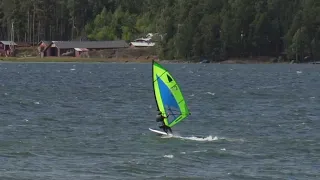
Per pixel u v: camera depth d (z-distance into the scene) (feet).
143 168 329.11
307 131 468.34
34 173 313.94
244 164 343.05
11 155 357.82
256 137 435.53
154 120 522.88
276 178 312.09
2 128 464.24
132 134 441.27
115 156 359.25
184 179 307.58
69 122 506.07
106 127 478.59
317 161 352.69
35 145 392.27
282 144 406.41
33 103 653.71
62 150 376.48
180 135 441.27
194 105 651.25
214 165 339.57
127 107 626.64
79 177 307.78
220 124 503.20
